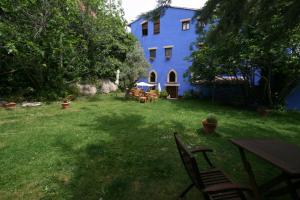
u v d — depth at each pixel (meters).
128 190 3.86
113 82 23.88
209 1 3.72
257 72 16.91
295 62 12.47
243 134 7.75
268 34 4.56
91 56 17.80
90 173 4.45
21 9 12.80
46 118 9.59
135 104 15.24
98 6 16.81
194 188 3.92
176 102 17.56
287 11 3.65
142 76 18.95
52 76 16.06
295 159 2.78
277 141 3.57
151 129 7.98
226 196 2.82
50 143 6.12
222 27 3.97
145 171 4.58
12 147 5.72
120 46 20.22
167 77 25.20
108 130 7.73
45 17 13.41
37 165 4.71
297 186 3.03
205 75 17.64
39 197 3.60
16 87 15.23
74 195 3.67
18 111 11.10
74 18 15.48
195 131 7.84
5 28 11.73
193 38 22.73
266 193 3.41
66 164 4.82
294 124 10.17
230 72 15.97
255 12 3.83
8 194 3.66
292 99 15.96
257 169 4.78
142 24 27.27
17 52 11.98
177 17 24.00
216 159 5.29
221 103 18.17
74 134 7.06
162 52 25.56
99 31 16.94
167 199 3.62
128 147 5.98
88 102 15.46
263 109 12.67
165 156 5.38
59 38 13.97
